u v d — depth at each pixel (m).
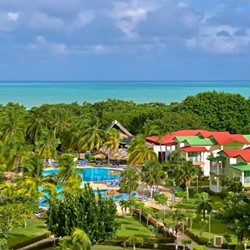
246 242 58.19
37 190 72.06
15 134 113.88
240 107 143.25
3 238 52.66
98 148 117.38
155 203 82.62
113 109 169.12
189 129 128.38
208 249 59.75
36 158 83.75
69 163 81.62
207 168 101.00
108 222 54.56
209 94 148.75
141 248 60.28
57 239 60.44
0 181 76.00
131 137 132.88
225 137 102.62
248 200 57.12
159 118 134.62
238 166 83.94
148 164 87.75
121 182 82.94
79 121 125.44
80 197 55.06
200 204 65.69
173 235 63.78
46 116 126.75
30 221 70.25
